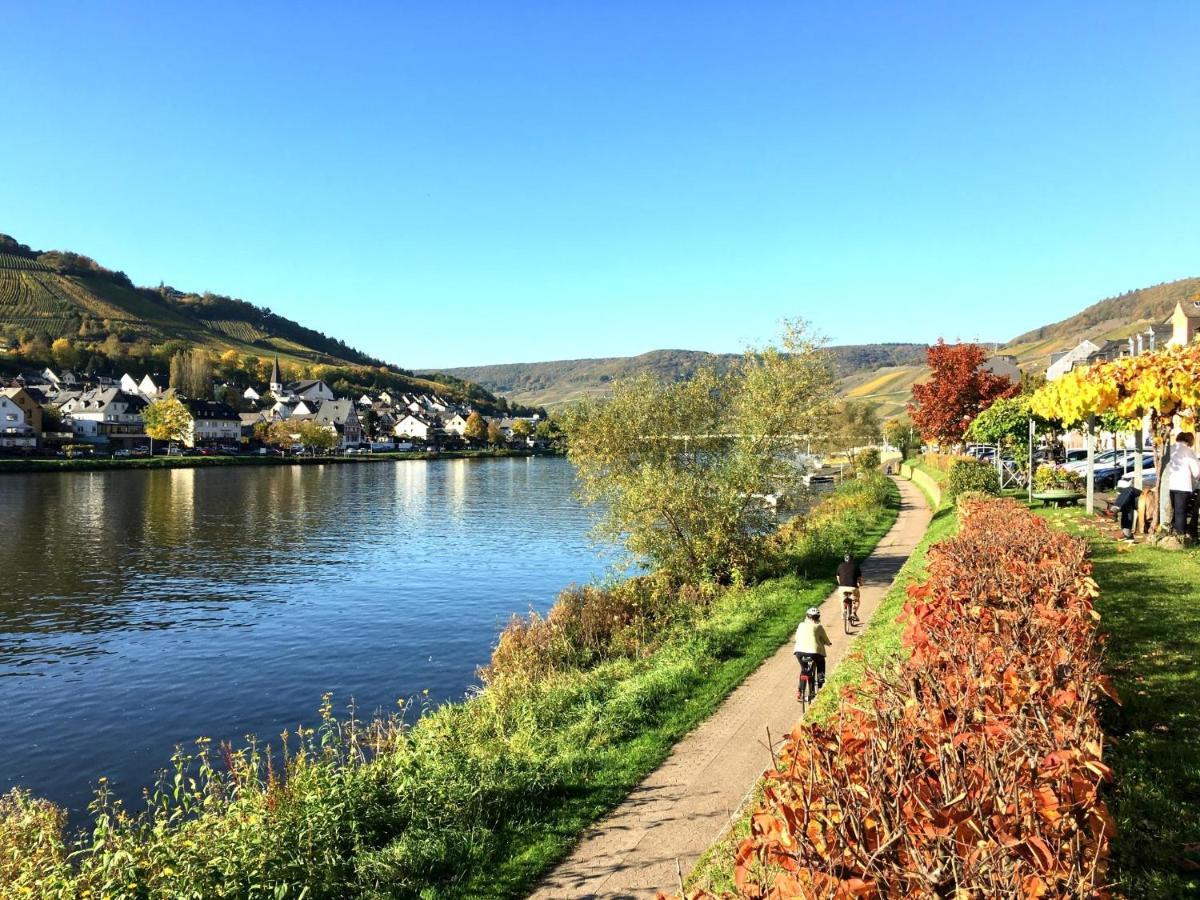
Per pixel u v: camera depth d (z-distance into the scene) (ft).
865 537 97.35
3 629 88.89
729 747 35.42
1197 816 18.92
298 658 78.23
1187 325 170.81
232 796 35.81
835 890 10.78
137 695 67.97
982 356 156.66
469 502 231.50
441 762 34.55
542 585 112.88
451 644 82.94
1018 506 53.31
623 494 82.53
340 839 29.58
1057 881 10.76
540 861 27.32
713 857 24.94
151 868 27.04
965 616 23.34
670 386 89.45
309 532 165.27
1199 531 50.03
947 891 11.01
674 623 65.16
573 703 44.80
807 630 39.34
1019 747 13.87
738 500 77.41
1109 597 37.65
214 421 506.48
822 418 85.35
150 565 126.41
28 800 41.81
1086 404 52.49
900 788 12.11
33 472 308.60
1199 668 27.86
